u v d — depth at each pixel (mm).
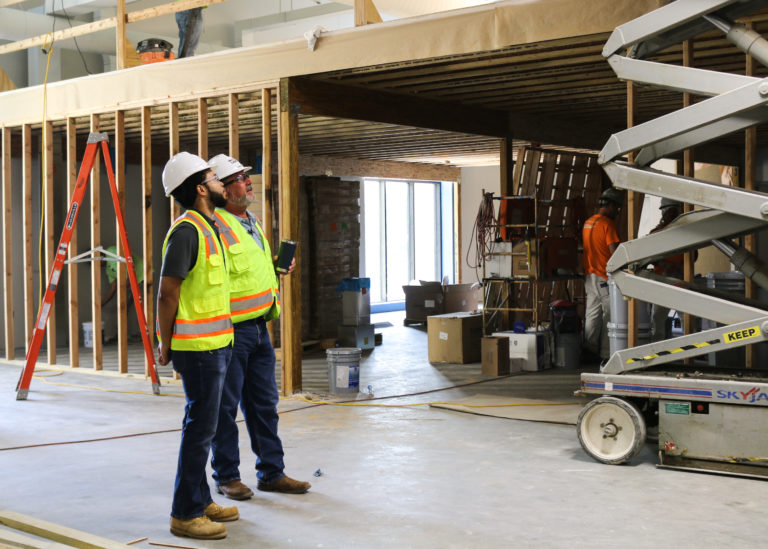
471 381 8289
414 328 13891
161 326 3766
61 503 4328
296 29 14648
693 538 3707
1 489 4602
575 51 6574
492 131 9734
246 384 4441
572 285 11219
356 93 7992
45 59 13102
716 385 4750
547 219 10117
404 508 4184
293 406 7000
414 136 11344
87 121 9914
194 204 3904
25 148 9578
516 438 5758
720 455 4809
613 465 5008
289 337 7441
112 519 4062
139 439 5848
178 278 3732
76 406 7121
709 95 4820
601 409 5133
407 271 18359
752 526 3863
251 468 4988
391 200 17922
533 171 10008
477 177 18125
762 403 4629
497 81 8047
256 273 4242
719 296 5281
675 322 12266
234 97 7805
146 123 8453
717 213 4844
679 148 5129
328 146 12578
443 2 8820
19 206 11758
